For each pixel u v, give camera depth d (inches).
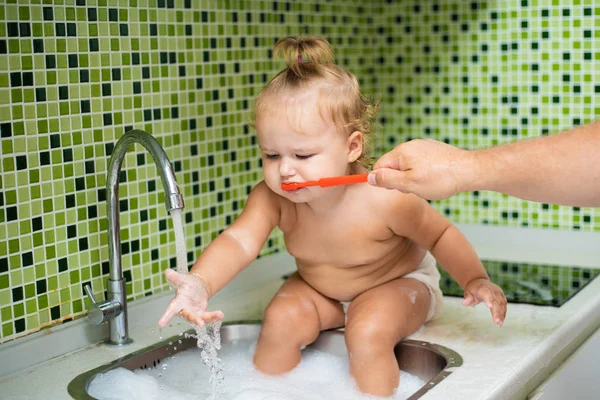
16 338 48.1
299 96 47.4
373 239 51.8
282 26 69.3
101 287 53.4
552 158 39.1
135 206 55.6
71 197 50.9
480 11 74.5
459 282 53.8
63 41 49.6
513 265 68.9
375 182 41.6
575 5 70.5
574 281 63.4
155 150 45.7
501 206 76.2
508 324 53.6
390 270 54.0
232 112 64.3
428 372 50.3
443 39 76.6
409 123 79.5
